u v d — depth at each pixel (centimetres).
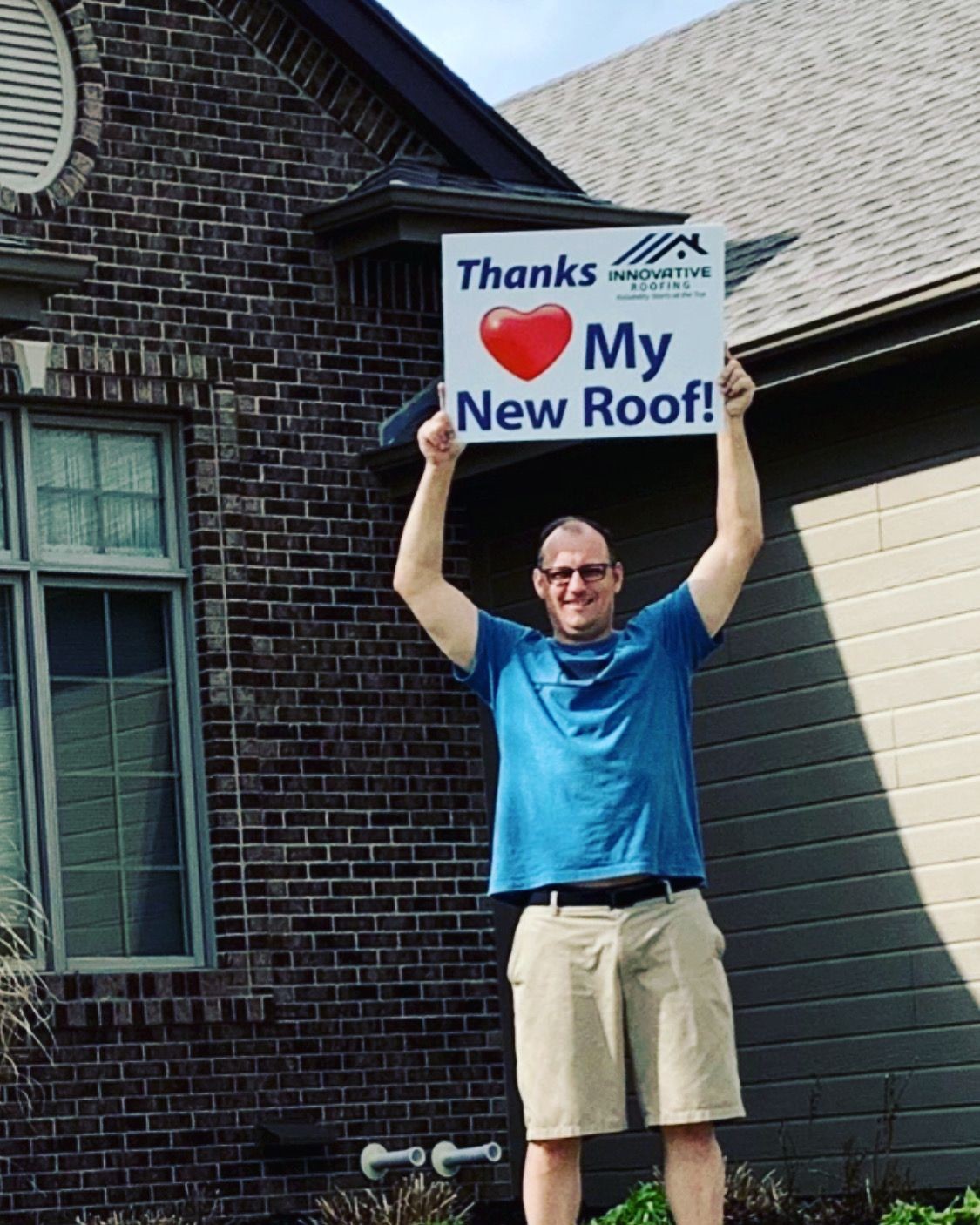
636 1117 1288
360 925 1266
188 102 1284
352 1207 1154
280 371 1291
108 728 1227
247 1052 1216
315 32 1326
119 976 1179
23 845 1194
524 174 1380
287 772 1259
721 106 1585
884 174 1325
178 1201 1180
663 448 1298
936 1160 1159
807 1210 1145
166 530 1259
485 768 1330
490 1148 1196
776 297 1233
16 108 1234
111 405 1239
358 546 1303
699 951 646
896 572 1193
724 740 1263
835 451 1222
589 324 713
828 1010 1209
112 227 1248
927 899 1171
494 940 1312
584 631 657
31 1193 1138
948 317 1133
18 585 1210
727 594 670
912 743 1181
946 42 1480
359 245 1312
